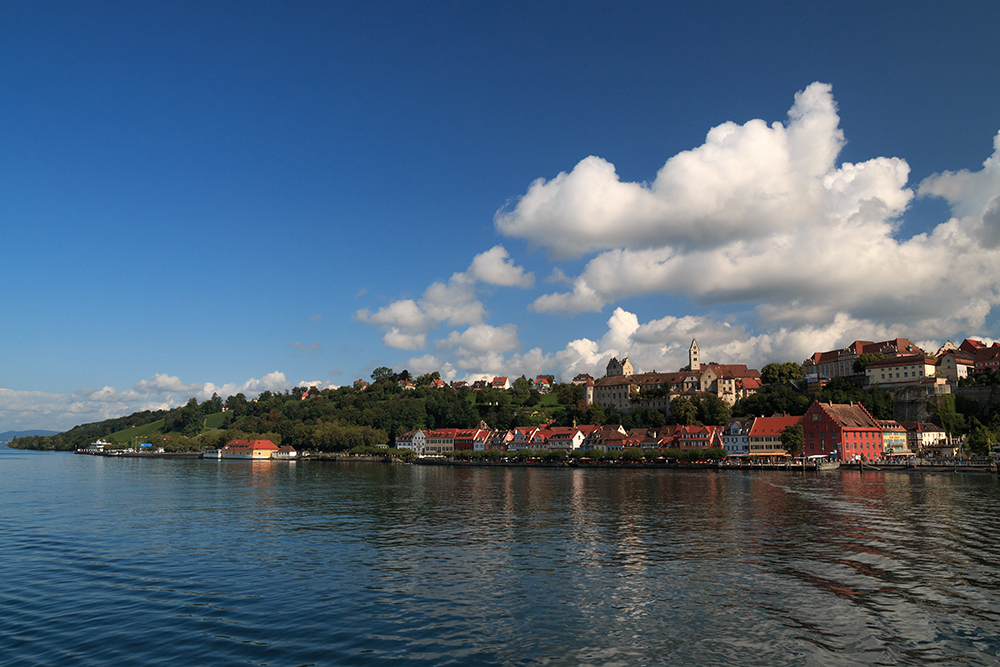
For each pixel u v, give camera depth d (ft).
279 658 123.75
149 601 161.27
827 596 161.89
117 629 140.26
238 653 126.21
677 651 126.82
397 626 142.00
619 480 563.89
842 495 396.78
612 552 218.38
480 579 182.39
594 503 367.04
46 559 211.61
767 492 422.82
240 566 200.64
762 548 222.07
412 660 122.83
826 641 131.54
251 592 169.68
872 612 149.28
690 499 383.45
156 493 442.09
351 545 235.40
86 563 205.46
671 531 261.03
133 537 253.65
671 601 158.81
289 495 426.92
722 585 173.27
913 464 642.22
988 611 149.69
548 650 127.75
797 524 274.98
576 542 238.07
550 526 278.05
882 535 245.45
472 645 130.62
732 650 127.13
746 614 148.56
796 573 185.57
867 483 492.95
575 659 123.34
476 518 305.94
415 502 381.19
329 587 174.60
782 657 123.54
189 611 153.07
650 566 196.65
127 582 180.45
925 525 269.23
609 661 122.42
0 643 131.64
